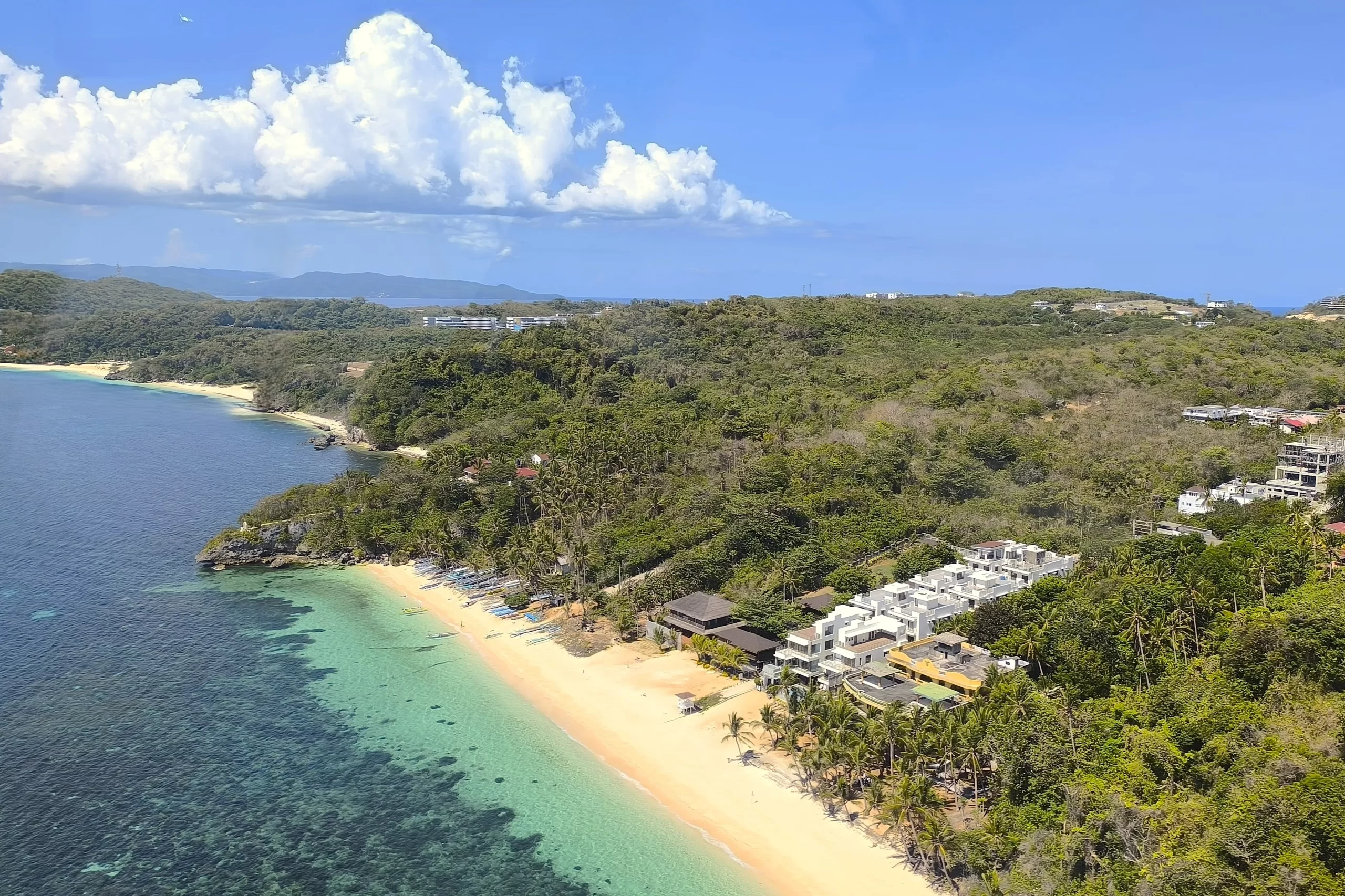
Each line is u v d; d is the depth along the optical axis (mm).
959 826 71438
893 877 68625
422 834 76188
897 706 79562
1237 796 61188
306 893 68562
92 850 73062
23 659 110062
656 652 111312
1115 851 61719
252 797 81312
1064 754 70312
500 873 71125
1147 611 93188
